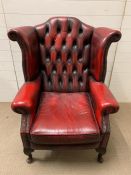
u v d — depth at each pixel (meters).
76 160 1.47
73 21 1.48
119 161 1.46
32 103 1.23
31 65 1.39
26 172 1.37
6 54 1.90
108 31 1.32
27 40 1.29
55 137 1.17
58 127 1.20
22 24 1.75
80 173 1.37
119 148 1.58
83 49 1.53
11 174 1.35
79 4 1.66
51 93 1.60
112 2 1.65
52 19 1.49
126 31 1.79
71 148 1.26
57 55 1.55
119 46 1.86
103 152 1.35
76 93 1.60
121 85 2.11
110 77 2.05
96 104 1.29
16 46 1.85
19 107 1.16
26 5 1.66
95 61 1.42
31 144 1.25
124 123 1.88
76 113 1.34
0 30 1.77
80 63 1.57
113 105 1.15
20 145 1.60
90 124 1.23
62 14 1.71
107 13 1.70
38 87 1.47
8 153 1.52
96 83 1.43
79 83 1.61
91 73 1.54
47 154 1.52
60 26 1.49
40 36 1.50
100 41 1.33
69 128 1.19
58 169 1.40
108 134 1.22
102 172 1.38
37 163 1.44
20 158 1.48
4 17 1.71
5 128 1.79
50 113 1.33
